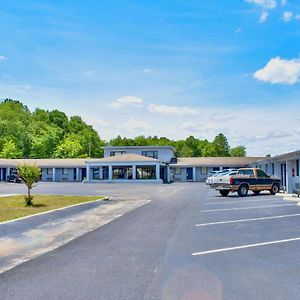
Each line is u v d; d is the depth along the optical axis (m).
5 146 81.00
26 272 7.27
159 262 7.87
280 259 8.08
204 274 6.98
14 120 101.75
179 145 107.31
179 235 10.90
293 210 16.69
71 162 63.78
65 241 10.42
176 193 29.47
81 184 47.78
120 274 7.01
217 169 60.97
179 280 6.62
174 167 62.34
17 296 5.88
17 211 15.88
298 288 6.17
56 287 6.29
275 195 25.64
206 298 5.72
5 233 11.48
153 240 10.21
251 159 61.44
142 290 6.09
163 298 5.73
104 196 25.31
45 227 12.70
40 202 19.84
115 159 55.38
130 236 10.88
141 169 57.50
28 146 90.12
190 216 15.10
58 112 115.62
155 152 63.06
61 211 16.41
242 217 14.62
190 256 8.38
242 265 7.61
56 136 92.88
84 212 16.94
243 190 25.44
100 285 6.36
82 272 7.18
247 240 10.09
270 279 6.66
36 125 101.50
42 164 63.16
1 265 7.88
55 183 51.62
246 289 6.12
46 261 8.14
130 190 33.75
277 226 12.40
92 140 99.50
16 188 37.22
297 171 27.39
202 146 105.31
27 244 10.05
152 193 29.62
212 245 9.49
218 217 14.69
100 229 12.33
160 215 15.59
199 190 33.44
